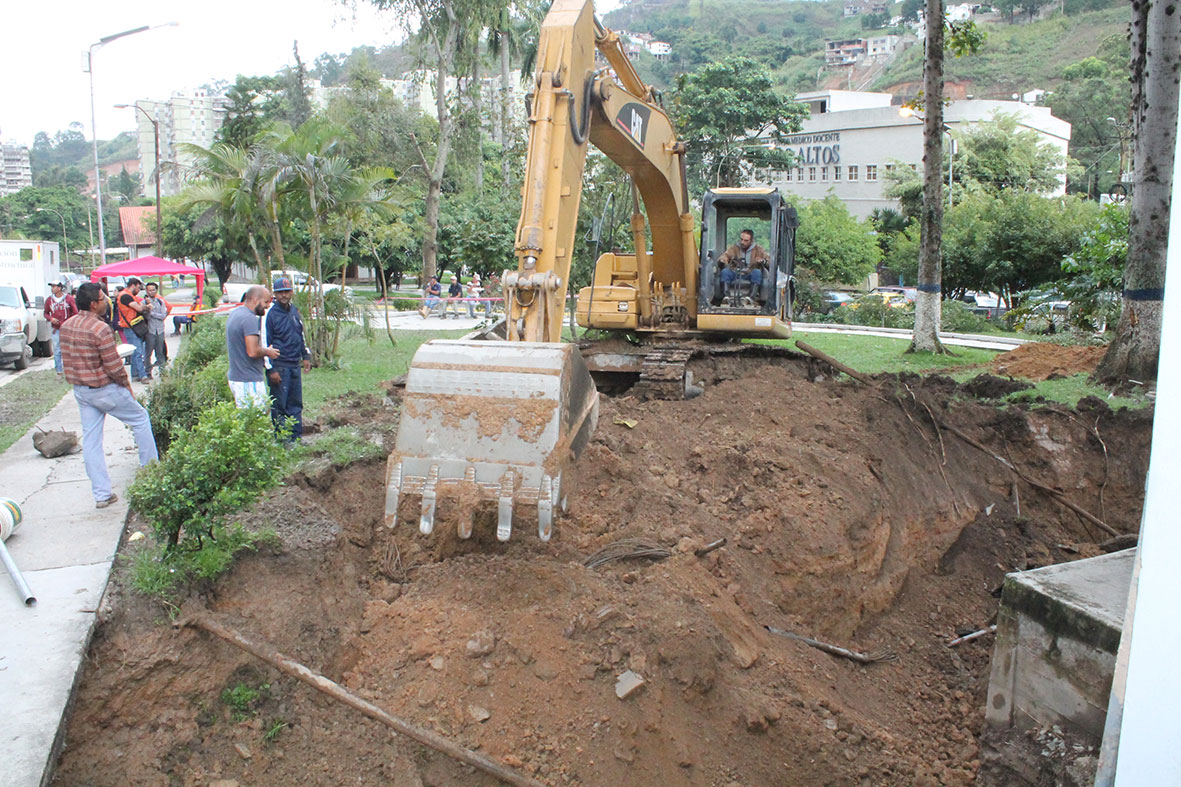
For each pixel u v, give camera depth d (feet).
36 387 47.44
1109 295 60.49
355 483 24.81
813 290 105.40
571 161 24.40
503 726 17.53
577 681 18.42
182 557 18.80
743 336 41.60
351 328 60.29
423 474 18.52
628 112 29.94
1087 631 17.16
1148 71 39.93
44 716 14.62
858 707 22.43
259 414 19.63
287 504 22.09
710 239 40.98
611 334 44.50
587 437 20.71
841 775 19.40
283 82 150.51
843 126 189.88
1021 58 305.12
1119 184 113.19
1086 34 306.14
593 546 22.93
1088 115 229.45
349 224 51.65
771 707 19.92
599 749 17.62
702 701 19.25
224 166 49.96
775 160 140.15
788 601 25.12
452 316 91.91
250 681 17.29
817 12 514.27
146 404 30.19
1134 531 35.32
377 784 16.60
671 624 19.95
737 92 135.74
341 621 19.52
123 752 15.78
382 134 132.67
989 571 32.45
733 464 28.78
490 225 91.86
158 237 94.43
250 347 27.07
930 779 19.99
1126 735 13.08
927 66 55.16
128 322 47.57
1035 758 18.12
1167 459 12.45
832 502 28.09
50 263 81.10
